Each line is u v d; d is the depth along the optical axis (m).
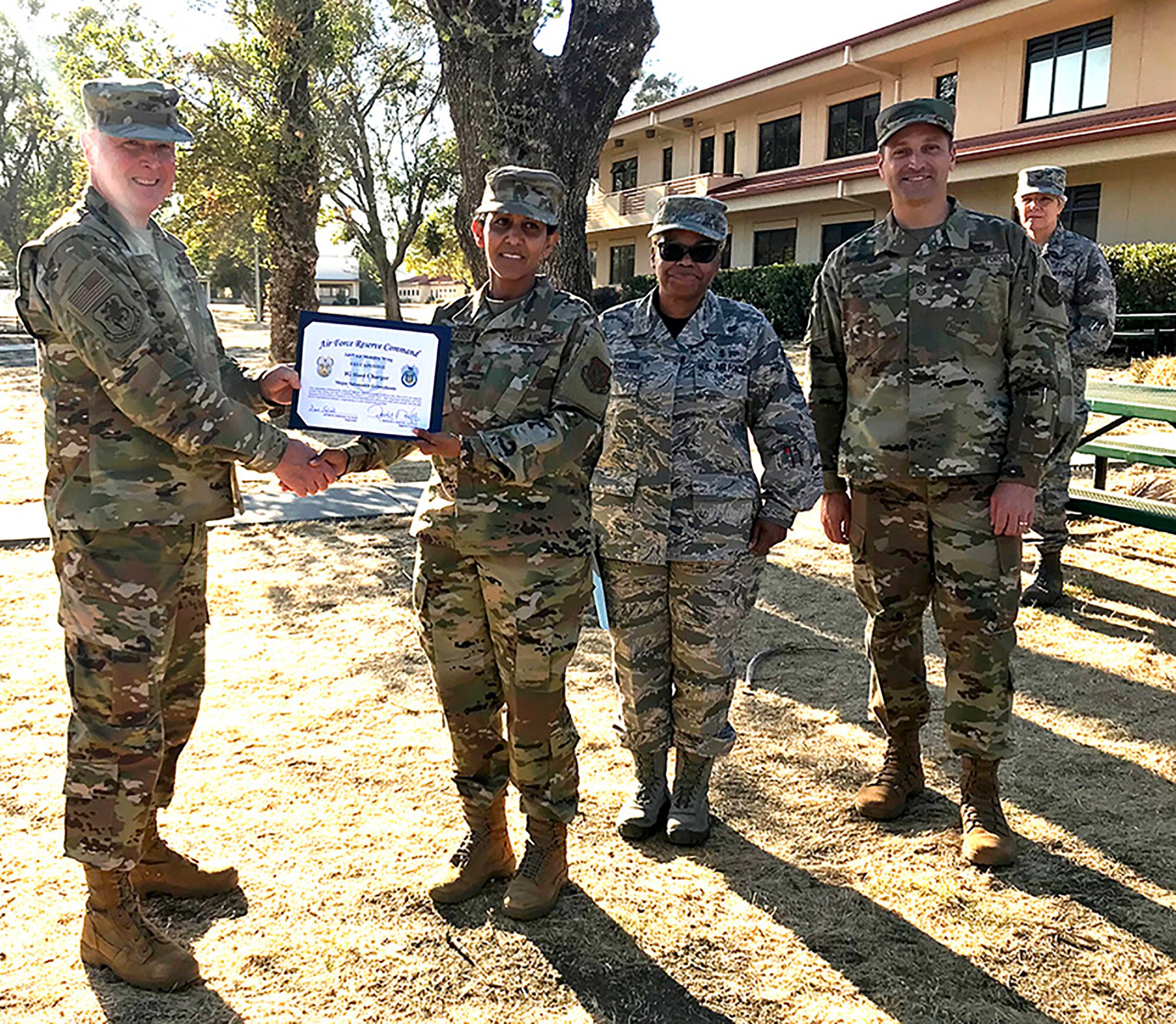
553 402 2.62
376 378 2.53
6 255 40.16
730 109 27.19
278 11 15.70
